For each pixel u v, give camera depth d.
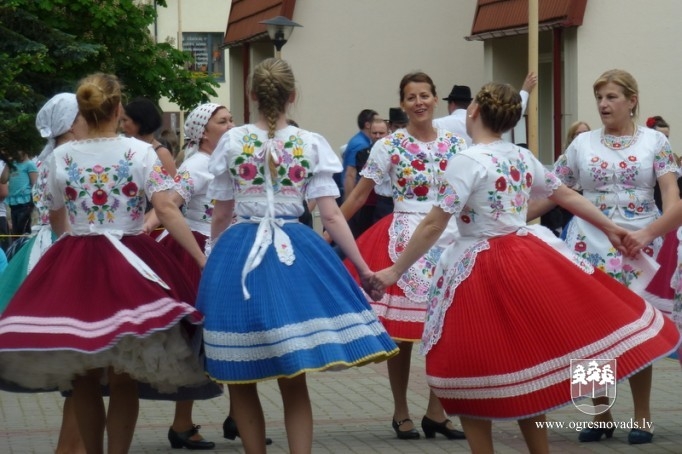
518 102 5.78
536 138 12.76
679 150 15.20
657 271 7.18
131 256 5.64
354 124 20.72
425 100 7.53
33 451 6.99
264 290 5.46
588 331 5.44
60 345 5.36
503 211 5.64
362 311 5.60
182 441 7.13
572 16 15.66
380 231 7.57
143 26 23.70
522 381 5.42
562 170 7.71
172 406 8.58
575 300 5.47
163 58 24.42
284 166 5.73
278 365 5.40
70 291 5.57
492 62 17.84
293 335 5.37
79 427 5.88
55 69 18.75
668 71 15.23
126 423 5.85
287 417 5.66
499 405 5.44
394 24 20.55
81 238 5.75
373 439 7.38
